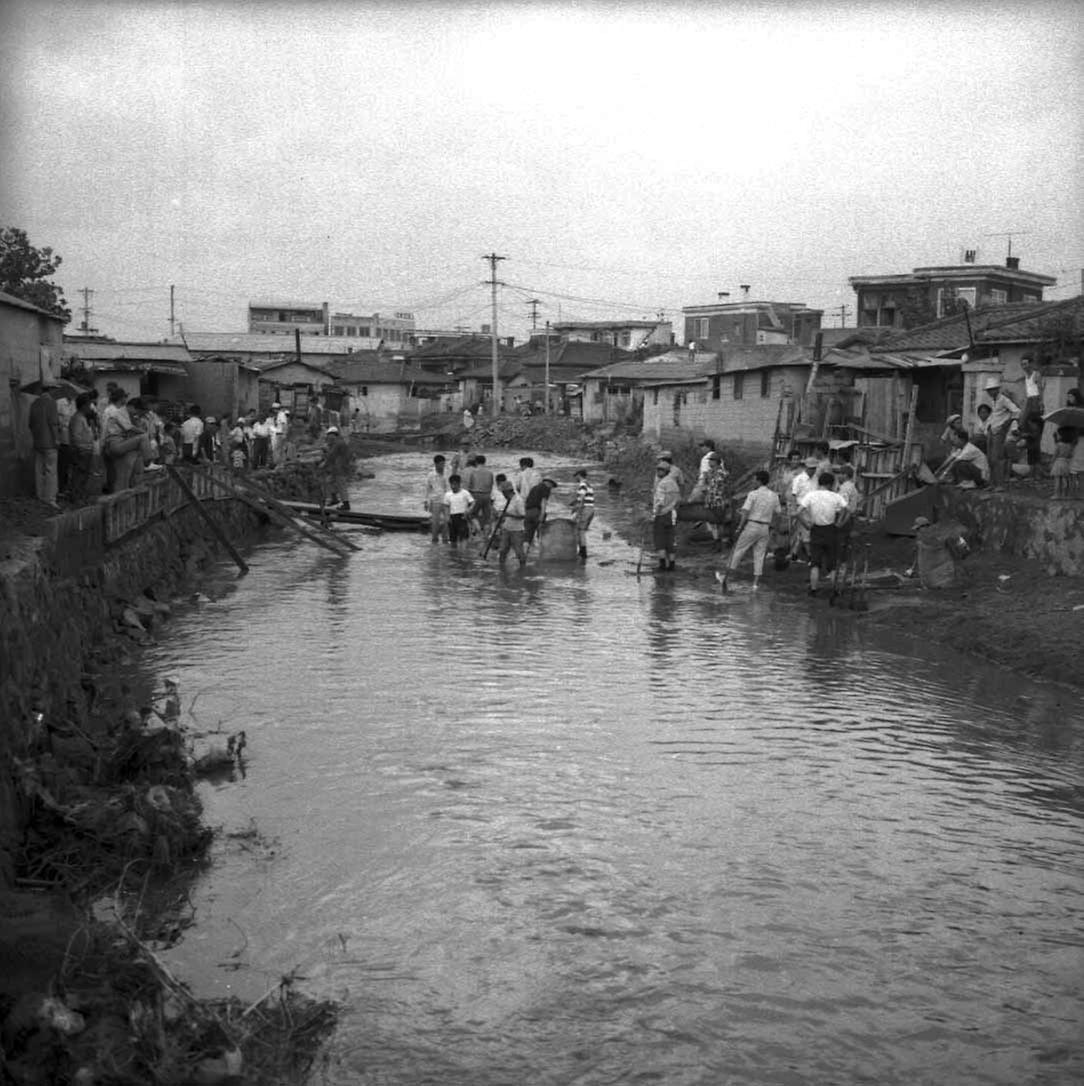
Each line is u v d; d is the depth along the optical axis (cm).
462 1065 577
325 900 751
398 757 1021
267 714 1145
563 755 1033
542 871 795
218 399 4091
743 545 1953
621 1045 596
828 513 1819
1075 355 2309
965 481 1994
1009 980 662
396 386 8150
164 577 1909
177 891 761
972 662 1409
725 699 1225
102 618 1434
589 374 6481
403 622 1631
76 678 1167
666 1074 572
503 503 2458
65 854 772
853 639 1539
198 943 694
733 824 881
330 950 688
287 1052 582
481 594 1888
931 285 5691
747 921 728
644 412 5075
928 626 1559
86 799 845
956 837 863
